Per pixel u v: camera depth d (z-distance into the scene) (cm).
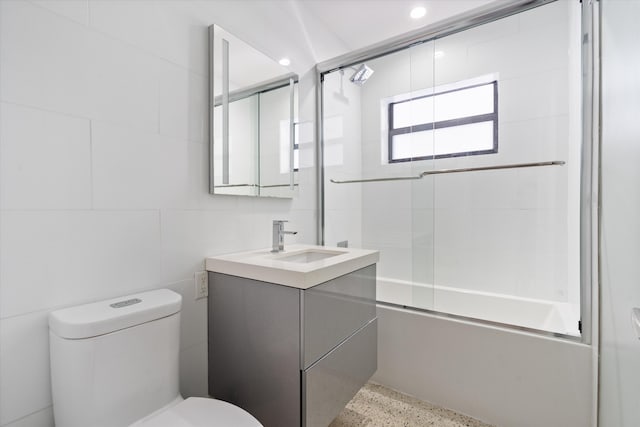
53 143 90
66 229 93
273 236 158
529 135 175
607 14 101
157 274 117
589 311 132
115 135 104
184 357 127
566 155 165
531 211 177
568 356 133
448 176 199
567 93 163
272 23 175
